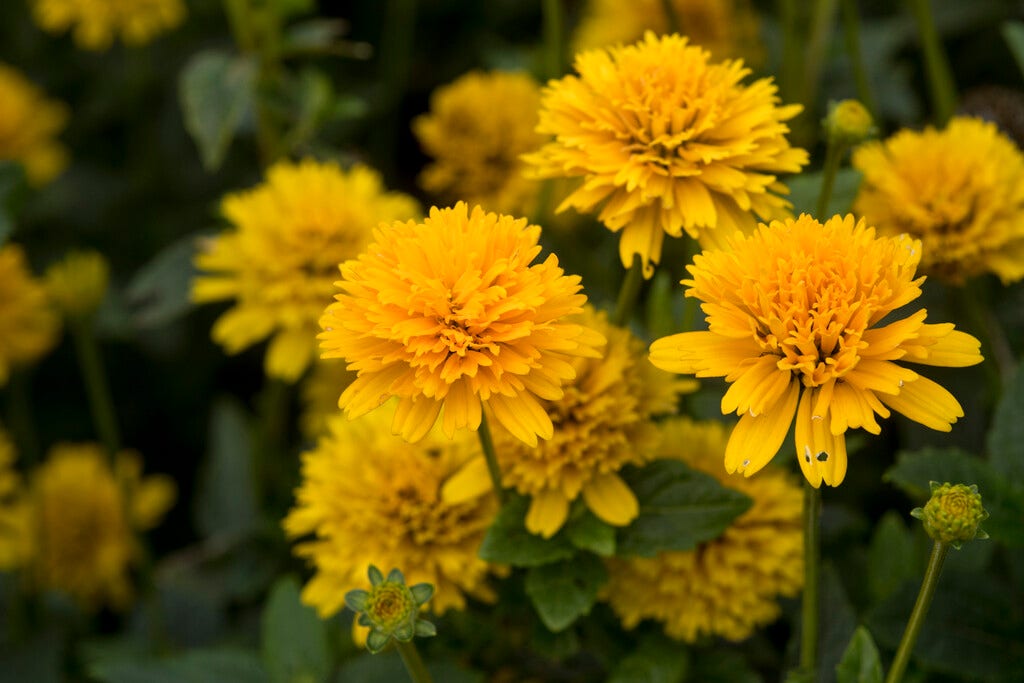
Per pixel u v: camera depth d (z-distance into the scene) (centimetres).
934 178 78
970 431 84
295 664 78
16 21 136
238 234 90
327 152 98
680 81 72
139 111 132
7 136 118
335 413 100
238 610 98
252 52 96
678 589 74
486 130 102
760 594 75
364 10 135
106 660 93
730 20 108
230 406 105
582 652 79
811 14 112
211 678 80
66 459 114
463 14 138
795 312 65
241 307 89
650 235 72
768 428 65
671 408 73
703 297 66
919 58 117
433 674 76
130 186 132
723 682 76
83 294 91
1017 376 75
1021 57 87
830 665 75
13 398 105
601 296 87
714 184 71
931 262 78
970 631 74
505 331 66
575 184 93
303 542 92
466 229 67
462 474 73
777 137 72
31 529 100
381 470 75
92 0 116
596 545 71
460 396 66
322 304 88
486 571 75
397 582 66
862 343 64
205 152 92
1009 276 78
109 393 126
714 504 72
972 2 111
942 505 64
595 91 73
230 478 102
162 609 99
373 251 67
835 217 66
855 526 82
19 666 94
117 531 109
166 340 122
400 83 127
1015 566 76
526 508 72
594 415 71
